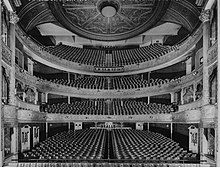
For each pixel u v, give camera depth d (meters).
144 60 22.28
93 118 20.12
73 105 21.38
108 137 18.06
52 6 14.42
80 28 17.56
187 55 16.55
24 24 14.31
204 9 11.85
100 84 22.50
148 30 18.02
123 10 15.71
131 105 21.94
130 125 22.38
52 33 18.47
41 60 18.41
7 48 11.22
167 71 21.28
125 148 14.16
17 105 12.46
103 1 14.87
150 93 20.22
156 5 14.82
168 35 19.64
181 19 15.05
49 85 18.62
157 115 18.34
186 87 16.33
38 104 17.25
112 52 24.00
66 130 21.48
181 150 13.79
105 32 18.02
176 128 18.45
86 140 16.25
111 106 22.05
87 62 23.28
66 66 20.52
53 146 14.55
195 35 14.16
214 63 10.66
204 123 10.97
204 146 11.49
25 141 14.62
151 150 13.62
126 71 22.11
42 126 18.20
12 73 11.87
